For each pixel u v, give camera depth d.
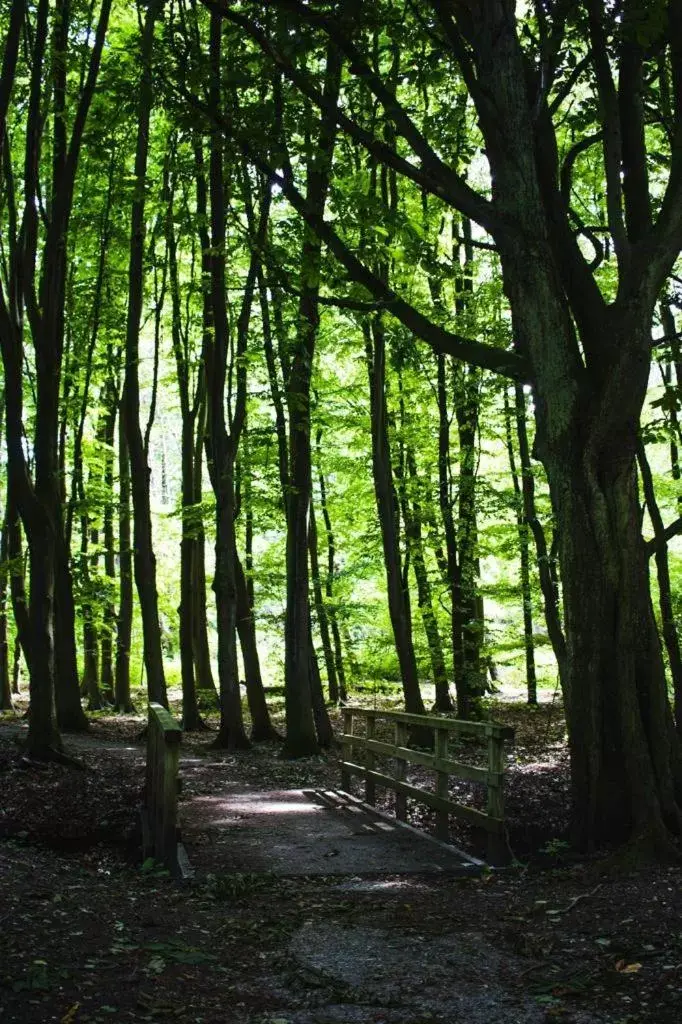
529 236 7.67
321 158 9.39
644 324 7.46
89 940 5.06
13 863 6.82
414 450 21.05
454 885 6.84
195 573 26.78
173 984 4.57
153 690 16.45
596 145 14.90
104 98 14.36
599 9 7.90
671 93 10.44
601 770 7.40
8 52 11.69
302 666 16.98
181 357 19.67
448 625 24.89
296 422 17.16
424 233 15.66
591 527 7.46
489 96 7.76
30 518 12.59
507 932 5.47
